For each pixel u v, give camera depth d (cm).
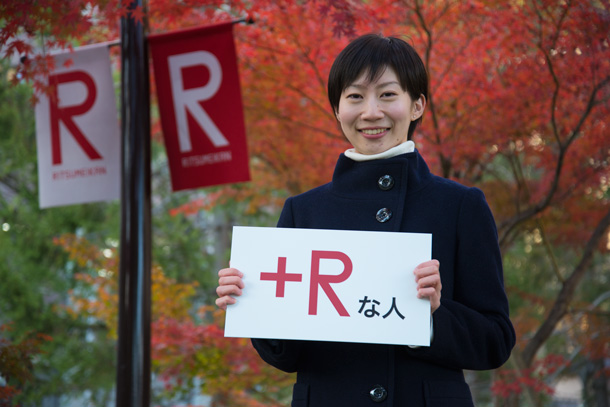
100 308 744
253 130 706
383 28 544
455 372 203
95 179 477
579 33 518
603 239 788
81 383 1069
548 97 580
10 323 442
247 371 692
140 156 446
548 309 820
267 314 199
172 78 482
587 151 634
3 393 393
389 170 213
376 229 210
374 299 197
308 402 204
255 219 1265
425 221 209
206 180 479
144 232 441
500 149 641
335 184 221
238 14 568
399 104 210
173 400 1017
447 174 635
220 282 203
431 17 588
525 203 722
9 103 1077
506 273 1084
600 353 753
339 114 217
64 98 482
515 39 555
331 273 201
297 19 575
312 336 196
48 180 482
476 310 205
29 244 1123
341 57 214
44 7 397
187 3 526
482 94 591
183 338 658
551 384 1010
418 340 192
